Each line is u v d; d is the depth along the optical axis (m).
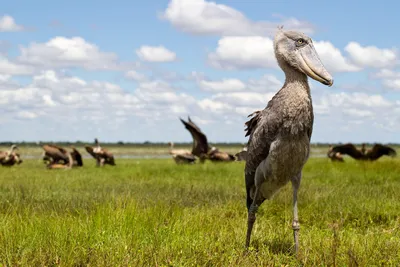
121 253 6.00
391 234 7.60
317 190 12.02
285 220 8.81
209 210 9.46
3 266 5.50
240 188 13.56
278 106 6.25
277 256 6.29
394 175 16.44
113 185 14.56
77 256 5.90
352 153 26.73
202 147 28.95
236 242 7.07
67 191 12.44
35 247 6.21
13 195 11.41
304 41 6.46
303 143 6.24
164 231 6.93
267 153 6.39
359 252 6.43
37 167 29.55
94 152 29.14
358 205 9.84
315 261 6.10
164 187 13.86
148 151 88.12
